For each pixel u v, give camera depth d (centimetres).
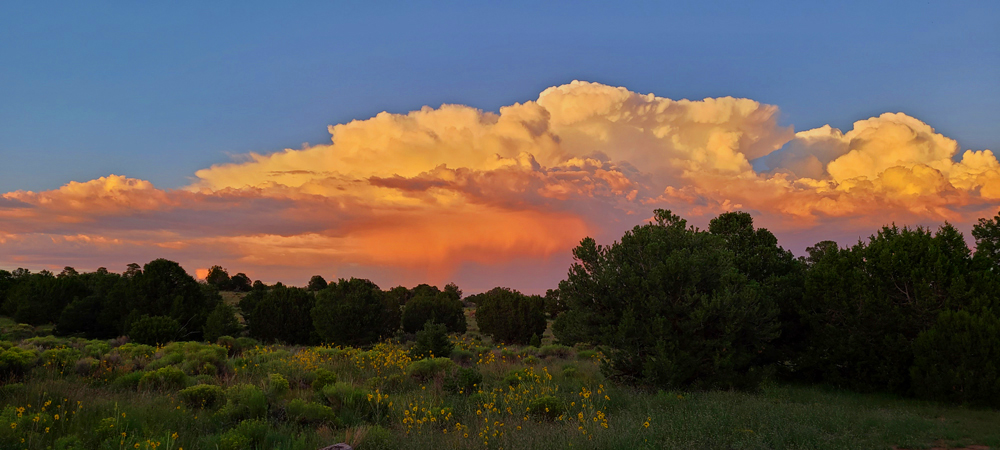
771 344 2295
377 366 1773
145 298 3853
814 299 2192
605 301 1773
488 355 2245
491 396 1332
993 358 1655
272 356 1961
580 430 978
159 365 1689
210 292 4750
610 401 1365
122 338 2784
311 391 1378
